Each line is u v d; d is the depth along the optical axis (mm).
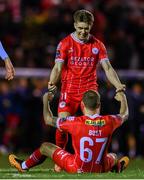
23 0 44156
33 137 35500
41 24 42094
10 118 35594
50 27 41750
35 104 35188
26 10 43719
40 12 43469
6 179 17531
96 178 17500
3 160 29281
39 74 36594
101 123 18703
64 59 21422
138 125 34750
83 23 21016
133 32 43312
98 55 21594
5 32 41625
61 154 19062
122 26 43250
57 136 21578
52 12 42750
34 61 39312
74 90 21516
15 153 34250
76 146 18766
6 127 35812
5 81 36062
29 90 35344
